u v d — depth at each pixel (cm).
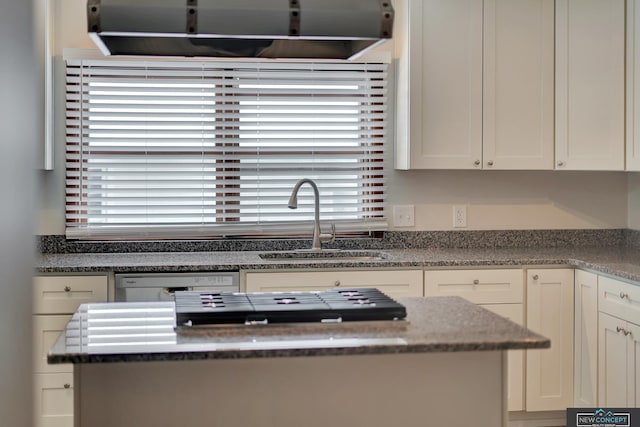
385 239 444
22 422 122
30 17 124
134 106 419
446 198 449
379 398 221
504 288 388
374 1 247
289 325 224
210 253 420
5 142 113
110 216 421
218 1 237
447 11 411
